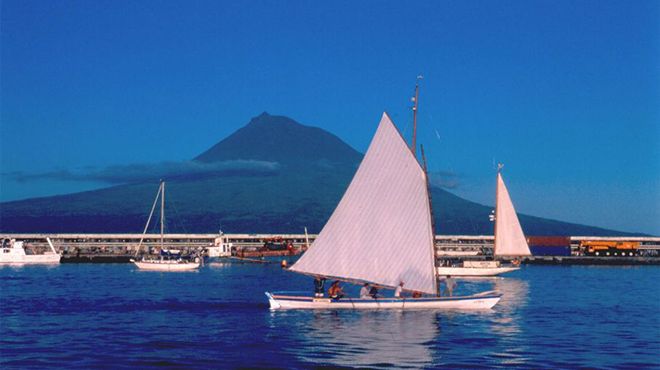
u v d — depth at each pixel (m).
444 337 50.75
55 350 45.19
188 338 50.06
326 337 50.53
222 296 84.56
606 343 48.78
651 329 55.78
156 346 46.78
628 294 92.81
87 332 52.84
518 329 55.09
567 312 68.06
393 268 63.91
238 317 61.47
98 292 90.56
